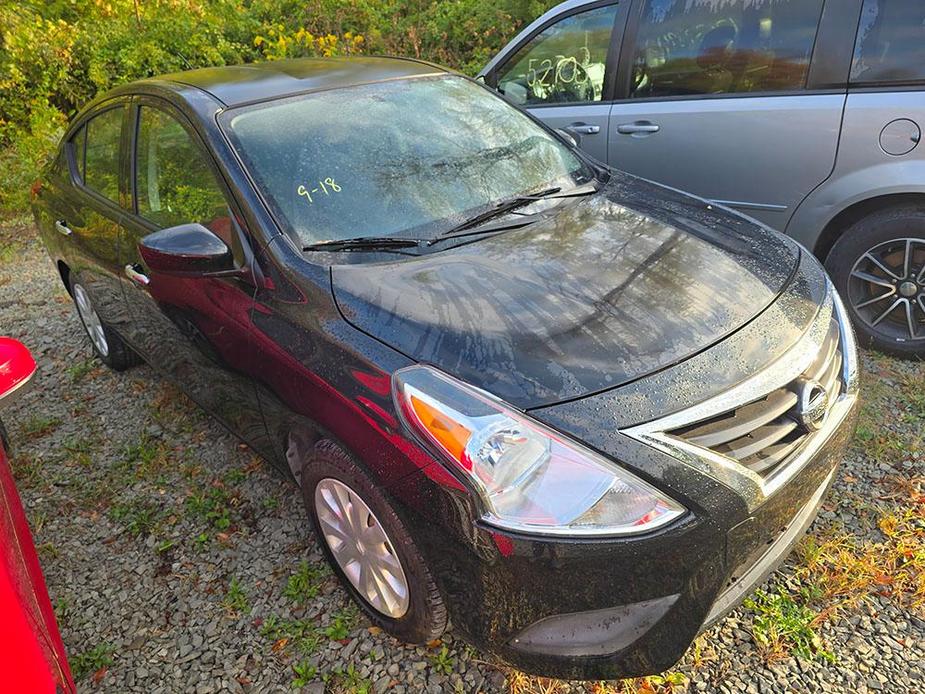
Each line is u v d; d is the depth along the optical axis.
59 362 4.44
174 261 2.35
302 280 2.27
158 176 2.98
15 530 1.87
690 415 1.76
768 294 2.16
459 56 10.23
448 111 3.04
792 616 2.26
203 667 2.31
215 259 2.37
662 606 1.76
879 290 3.58
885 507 2.67
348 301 2.15
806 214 3.69
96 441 3.58
